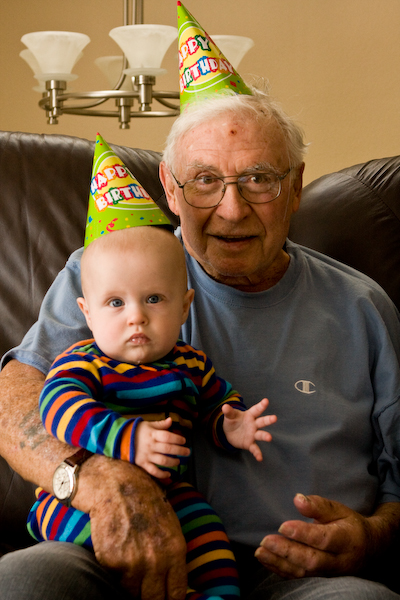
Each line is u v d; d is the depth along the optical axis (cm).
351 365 112
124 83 208
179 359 94
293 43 251
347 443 107
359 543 86
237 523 96
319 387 107
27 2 282
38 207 132
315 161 254
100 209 95
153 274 87
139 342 86
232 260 108
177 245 92
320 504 87
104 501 74
